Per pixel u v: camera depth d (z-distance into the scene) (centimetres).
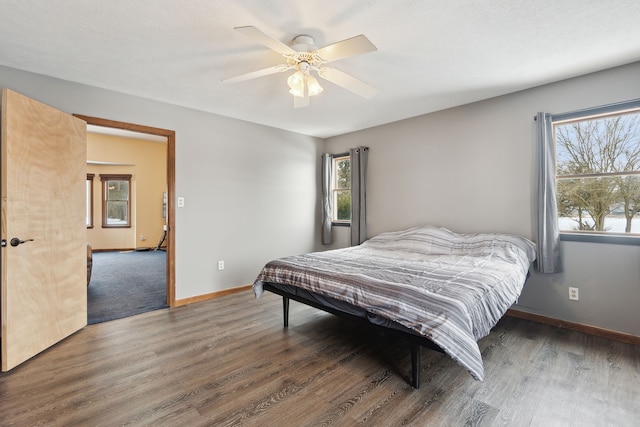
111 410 176
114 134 729
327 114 401
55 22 199
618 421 167
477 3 181
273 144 463
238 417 171
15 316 222
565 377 210
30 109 236
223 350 251
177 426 163
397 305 199
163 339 271
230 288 417
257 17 194
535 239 312
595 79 275
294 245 495
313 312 344
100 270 555
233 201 418
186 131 373
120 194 812
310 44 212
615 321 272
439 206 387
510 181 328
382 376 213
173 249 363
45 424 164
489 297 208
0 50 236
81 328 292
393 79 290
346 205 520
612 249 272
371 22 200
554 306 303
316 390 196
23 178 229
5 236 215
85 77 287
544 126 296
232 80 232
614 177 279
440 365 228
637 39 220
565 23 201
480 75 282
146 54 243
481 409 177
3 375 212
